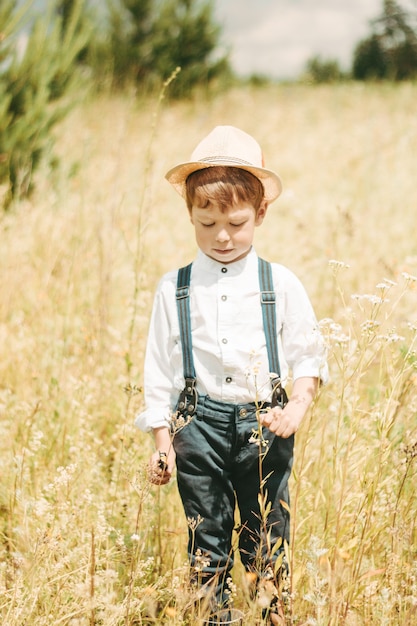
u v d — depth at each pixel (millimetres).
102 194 6172
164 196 6789
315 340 2248
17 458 2650
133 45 15188
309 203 7133
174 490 2758
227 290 2260
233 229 2201
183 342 2275
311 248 5273
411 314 3834
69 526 2420
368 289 4461
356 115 13281
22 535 2328
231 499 2301
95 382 3518
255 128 12727
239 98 16828
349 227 5215
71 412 3215
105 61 13984
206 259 2322
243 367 2211
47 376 3779
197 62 16156
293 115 13992
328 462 2695
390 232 5969
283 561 2268
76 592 2166
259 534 2209
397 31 20547
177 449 2266
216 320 2248
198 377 2248
